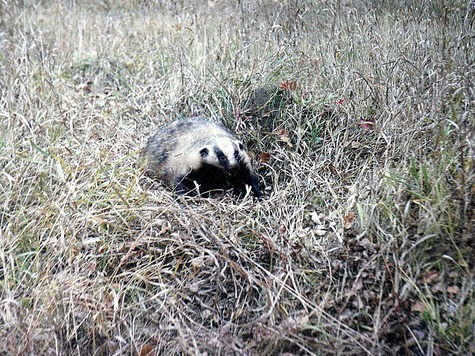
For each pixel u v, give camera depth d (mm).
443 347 1589
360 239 1847
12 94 2406
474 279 1698
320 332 1641
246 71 2654
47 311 1661
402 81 2332
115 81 3027
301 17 2775
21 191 2049
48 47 3070
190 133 2305
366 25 2645
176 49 3014
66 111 2432
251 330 1671
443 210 1794
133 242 1838
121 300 1740
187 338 1647
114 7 3879
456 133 1954
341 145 2291
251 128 2477
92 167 2078
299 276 1791
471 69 2164
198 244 1862
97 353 1650
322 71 2594
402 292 1677
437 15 2572
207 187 2295
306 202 2092
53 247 1810
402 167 2035
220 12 3229
